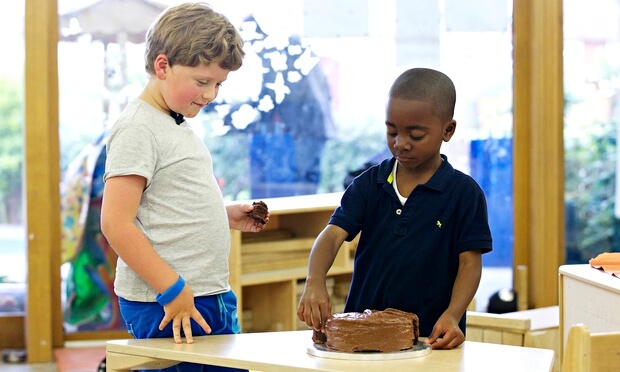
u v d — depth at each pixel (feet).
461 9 14.98
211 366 6.86
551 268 14.87
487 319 9.62
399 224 6.27
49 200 13.53
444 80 6.03
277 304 11.28
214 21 6.39
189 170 6.51
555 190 14.84
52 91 13.84
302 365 5.21
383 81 14.90
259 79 14.64
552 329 9.57
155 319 6.38
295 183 14.87
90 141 14.06
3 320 13.99
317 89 14.82
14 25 13.91
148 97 6.60
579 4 14.97
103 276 14.14
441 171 6.26
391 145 6.03
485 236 6.13
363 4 14.78
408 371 5.05
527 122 15.10
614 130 15.12
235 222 7.38
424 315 6.26
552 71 14.74
